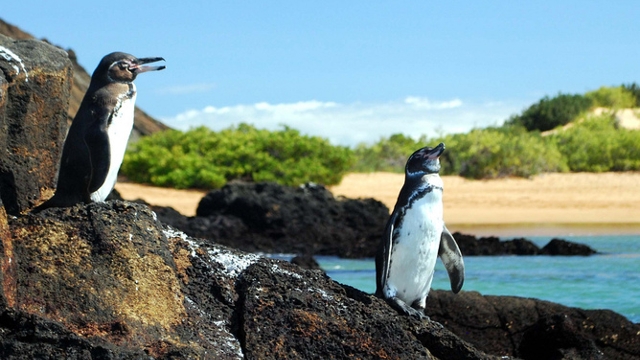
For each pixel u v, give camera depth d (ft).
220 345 22.44
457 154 134.21
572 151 138.51
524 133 153.69
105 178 23.25
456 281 29.99
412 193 27.37
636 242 75.66
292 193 82.94
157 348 20.80
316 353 22.71
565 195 111.86
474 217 98.48
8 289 20.75
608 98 192.44
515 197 111.45
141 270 22.41
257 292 23.57
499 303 35.55
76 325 21.02
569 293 49.73
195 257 24.31
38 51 25.30
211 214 82.84
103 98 23.56
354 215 82.17
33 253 21.88
